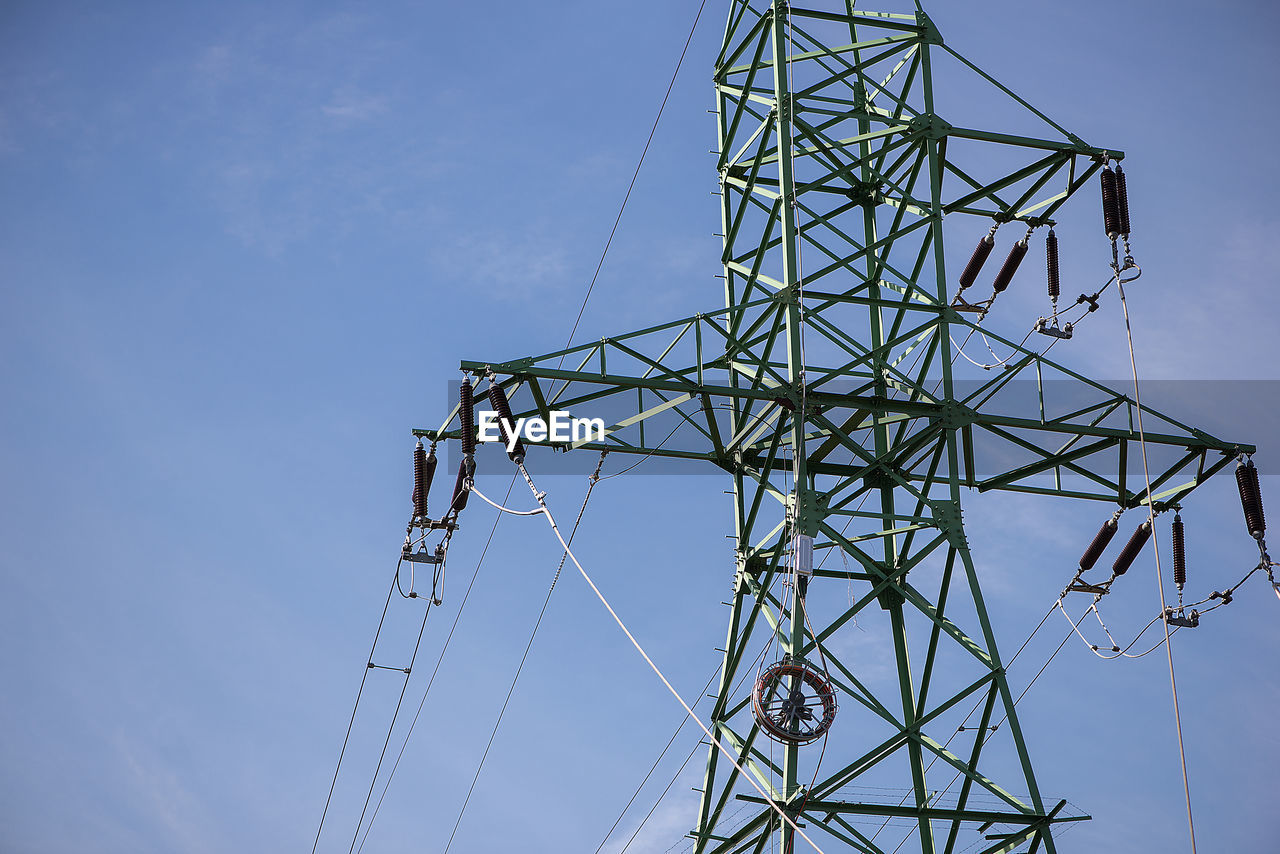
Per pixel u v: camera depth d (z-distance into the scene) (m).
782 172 31.42
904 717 30.41
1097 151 33.44
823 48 33.28
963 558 30.17
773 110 32.53
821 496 29.95
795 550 28.83
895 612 31.42
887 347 31.33
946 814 28.23
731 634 31.72
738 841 28.97
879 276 33.31
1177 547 33.16
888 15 33.59
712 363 33.03
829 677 28.62
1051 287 34.03
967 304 32.84
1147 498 31.94
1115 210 33.09
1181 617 32.75
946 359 31.39
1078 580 33.88
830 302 31.06
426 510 31.91
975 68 33.44
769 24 33.44
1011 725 28.78
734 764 27.78
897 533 31.52
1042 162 33.50
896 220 33.03
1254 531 32.16
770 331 32.19
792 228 31.03
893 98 34.09
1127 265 32.97
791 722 28.12
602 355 31.19
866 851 27.83
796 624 28.73
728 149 34.78
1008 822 28.25
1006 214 34.28
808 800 27.69
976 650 29.55
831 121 32.94
